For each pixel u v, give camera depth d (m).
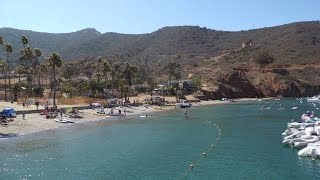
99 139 73.19
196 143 67.94
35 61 181.12
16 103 128.12
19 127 85.44
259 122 99.81
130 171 48.66
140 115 123.44
